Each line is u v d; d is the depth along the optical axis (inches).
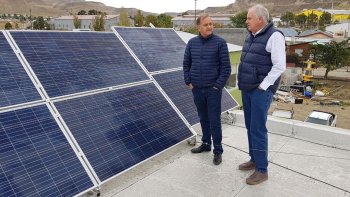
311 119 681.6
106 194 158.7
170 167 186.9
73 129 154.3
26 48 173.8
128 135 171.2
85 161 145.8
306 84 1446.9
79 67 187.3
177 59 263.3
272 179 175.5
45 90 161.3
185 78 189.9
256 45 155.5
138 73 217.2
